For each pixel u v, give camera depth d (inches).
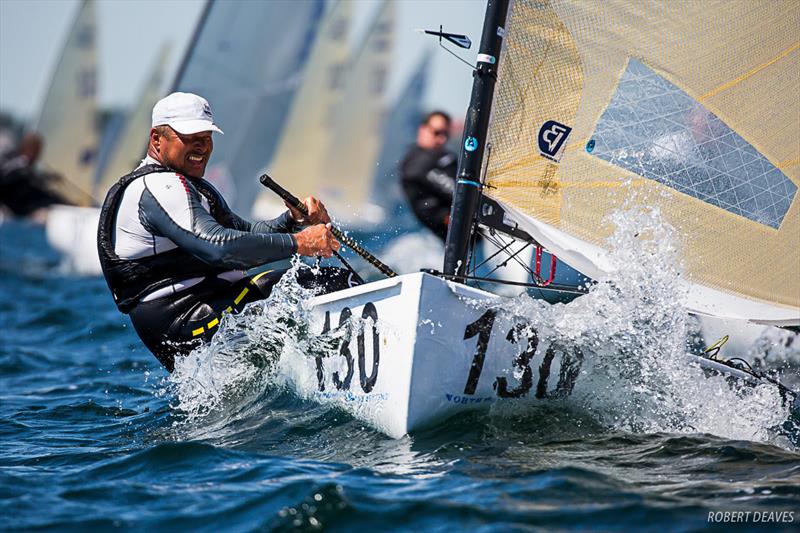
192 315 601.9
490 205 592.4
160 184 590.6
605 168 600.4
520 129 585.6
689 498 430.6
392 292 502.3
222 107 1971.0
